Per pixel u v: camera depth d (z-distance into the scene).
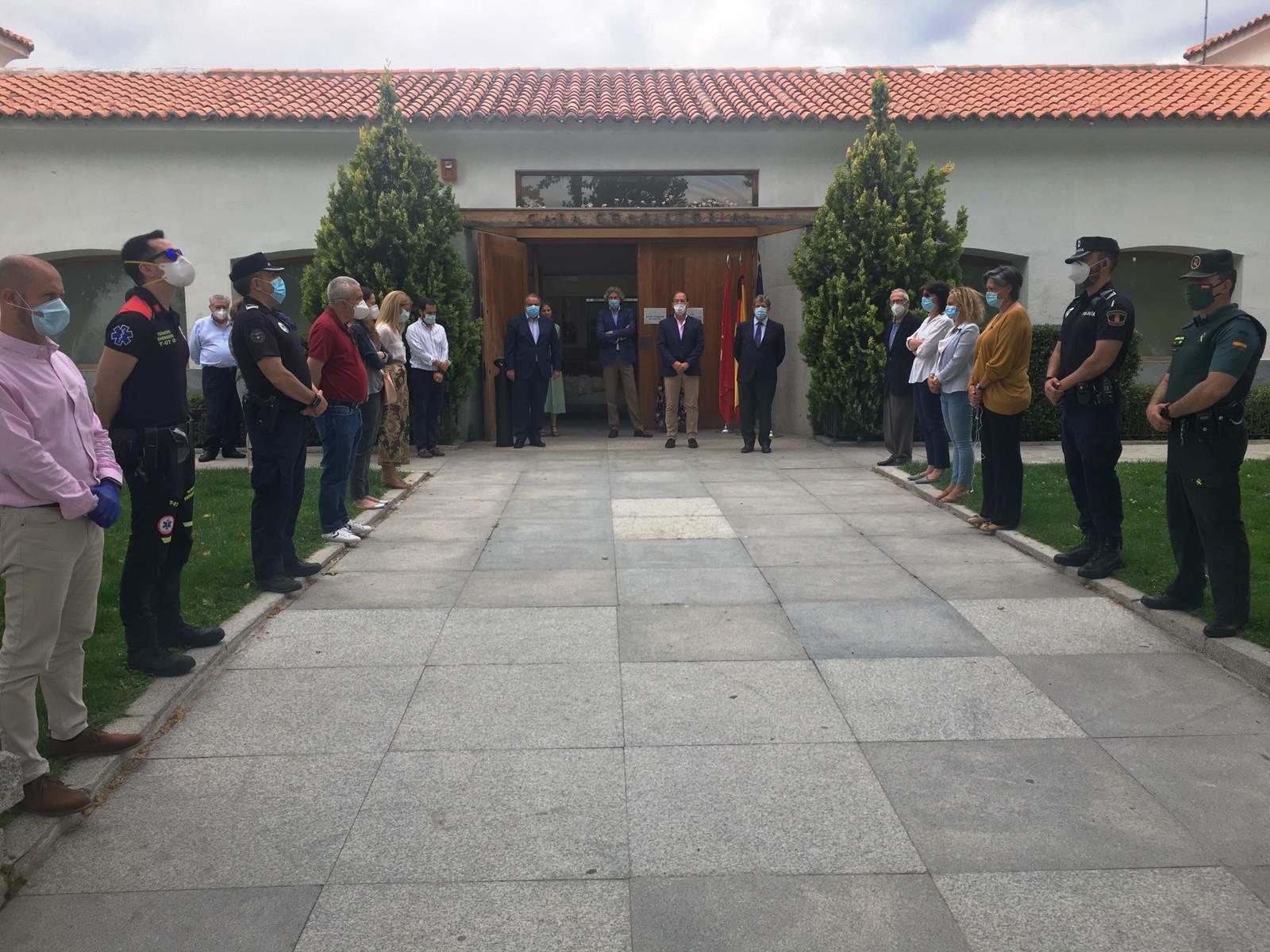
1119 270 13.89
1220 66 15.51
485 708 4.07
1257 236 13.32
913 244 11.73
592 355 17.98
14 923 2.66
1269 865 2.86
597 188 13.27
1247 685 4.20
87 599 3.34
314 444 12.09
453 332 11.87
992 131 13.05
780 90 14.39
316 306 11.55
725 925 2.61
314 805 3.27
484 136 13.00
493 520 7.91
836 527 7.53
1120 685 4.23
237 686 4.33
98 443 3.37
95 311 13.45
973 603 5.46
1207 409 4.43
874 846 2.98
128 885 2.83
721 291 13.79
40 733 3.65
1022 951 2.49
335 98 13.38
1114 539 5.74
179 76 14.48
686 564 6.41
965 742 3.70
